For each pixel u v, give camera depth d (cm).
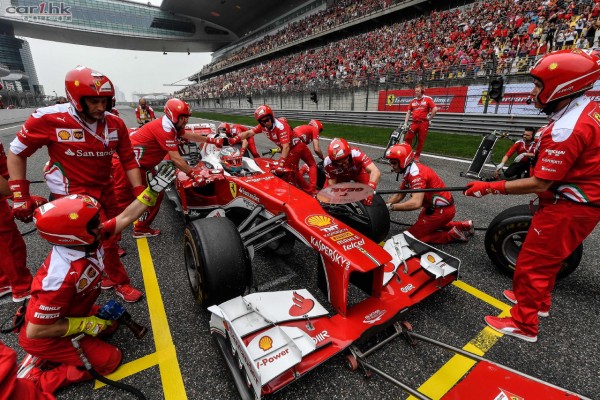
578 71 181
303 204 279
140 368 214
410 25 2236
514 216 288
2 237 265
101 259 205
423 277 259
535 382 163
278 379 175
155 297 290
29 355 211
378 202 339
